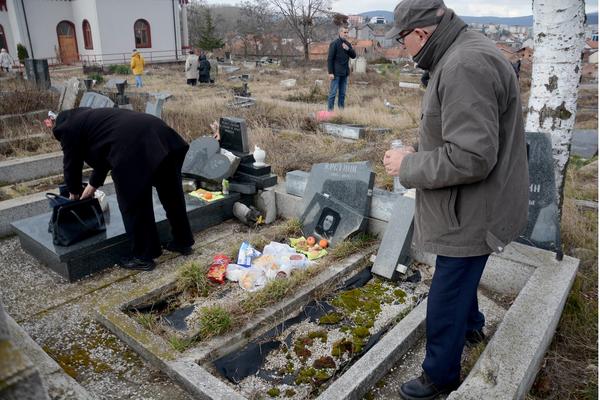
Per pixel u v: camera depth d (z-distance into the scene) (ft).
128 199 12.10
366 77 70.23
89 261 12.75
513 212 7.07
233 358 9.42
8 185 19.54
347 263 12.62
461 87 6.23
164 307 11.13
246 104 38.32
